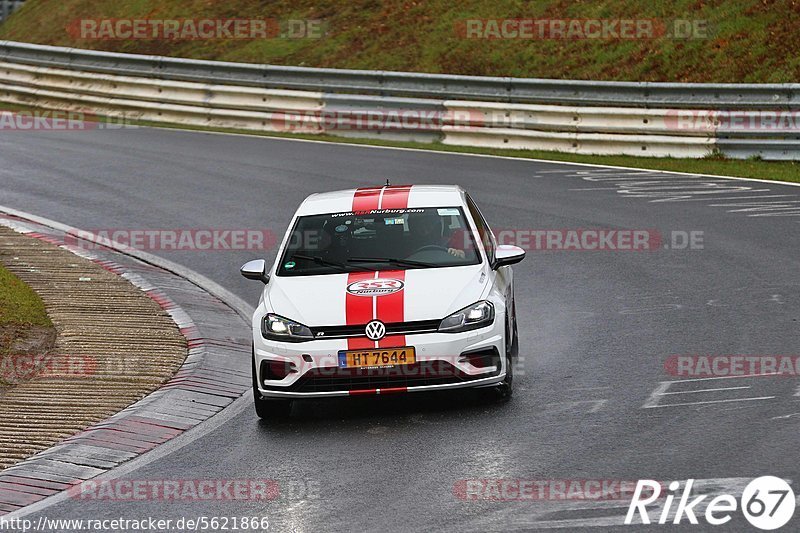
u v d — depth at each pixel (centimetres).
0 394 1479
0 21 6425
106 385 1516
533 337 1694
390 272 1429
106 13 5372
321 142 3700
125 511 1086
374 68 4384
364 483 1123
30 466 1227
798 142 3147
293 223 1553
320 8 4941
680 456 1135
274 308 1384
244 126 4000
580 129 3444
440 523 999
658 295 1886
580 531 961
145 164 3322
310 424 1353
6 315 1805
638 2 4284
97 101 4325
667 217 2497
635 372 1468
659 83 3378
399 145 3628
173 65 4156
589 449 1178
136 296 2005
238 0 5112
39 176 3159
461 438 1249
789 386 1355
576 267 2127
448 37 4459
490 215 2561
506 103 3597
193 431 1347
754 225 2373
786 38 3819
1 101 4594
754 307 1758
